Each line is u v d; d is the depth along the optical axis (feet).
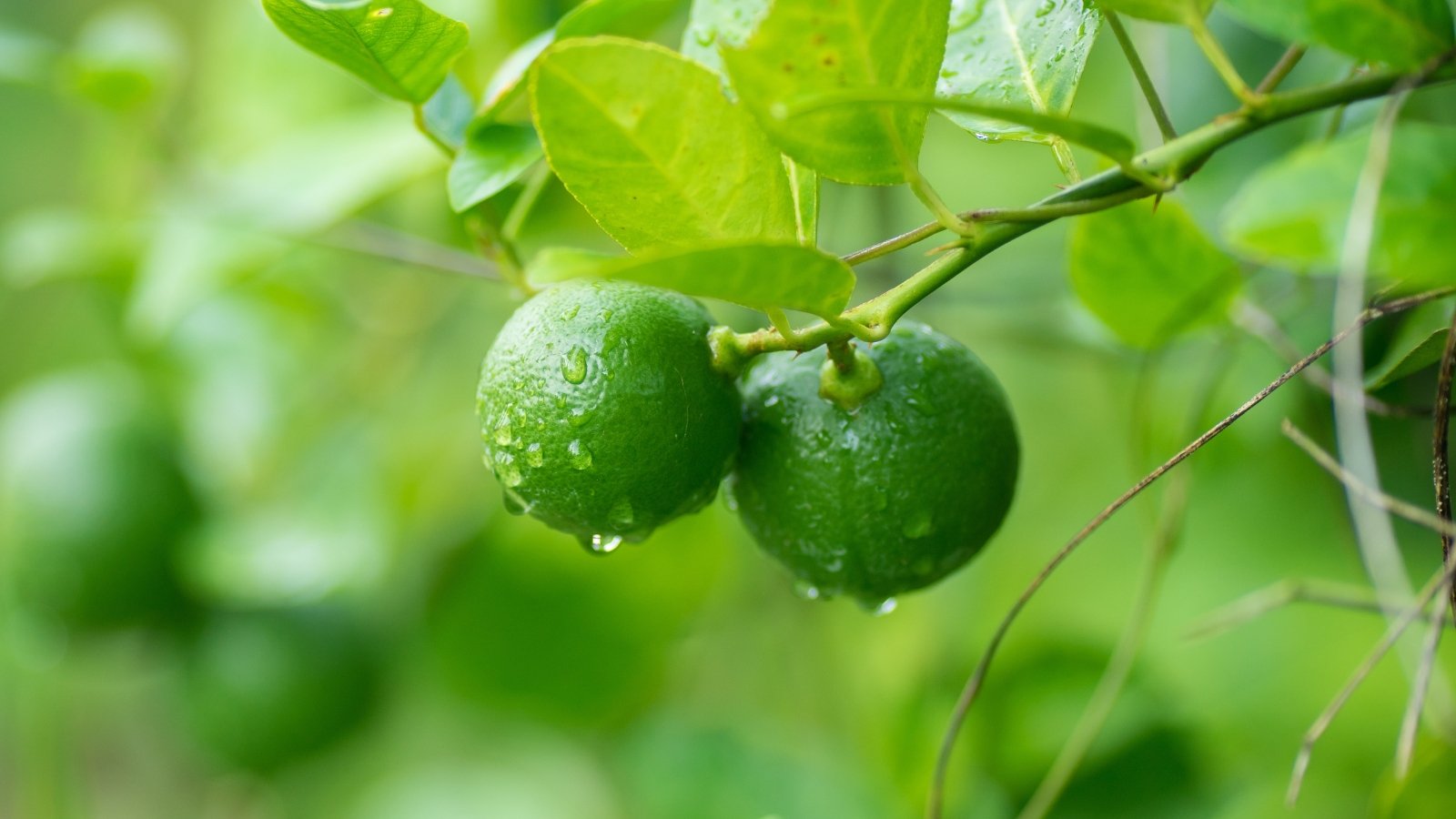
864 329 1.94
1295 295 2.43
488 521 2.96
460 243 2.62
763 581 3.07
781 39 1.89
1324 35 2.02
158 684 3.57
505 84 2.12
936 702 2.58
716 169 1.93
